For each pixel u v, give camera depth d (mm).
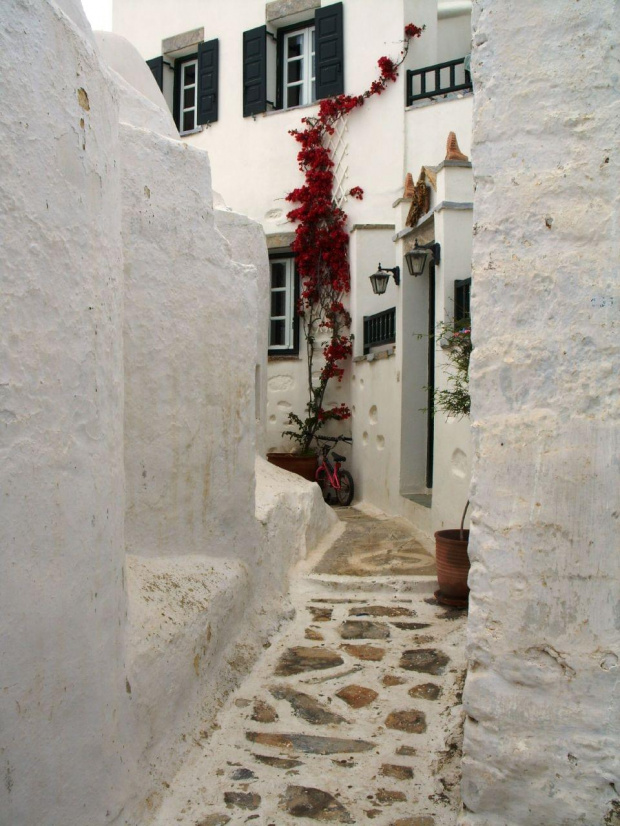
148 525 3676
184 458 3914
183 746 3121
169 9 12570
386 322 9328
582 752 2436
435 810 2762
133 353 3533
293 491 6621
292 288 11594
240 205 11766
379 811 2756
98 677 2367
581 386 2457
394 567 5840
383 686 3828
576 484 2455
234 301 4383
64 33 2217
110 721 2463
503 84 2551
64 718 2152
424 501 7633
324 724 3430
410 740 3273
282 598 5121
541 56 2518
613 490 2426
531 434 2500
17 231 1940
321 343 11172
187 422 3926
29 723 1973
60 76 2186
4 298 1880
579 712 2443
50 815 2074
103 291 2500
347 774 3006
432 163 10242
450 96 10750
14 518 1907
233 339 4379
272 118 11539
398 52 10508
